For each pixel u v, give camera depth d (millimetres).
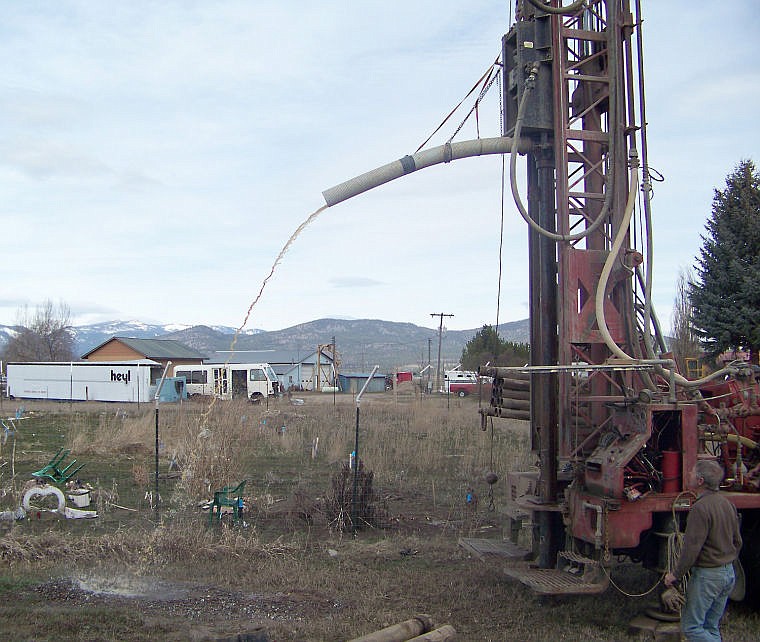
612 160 8281
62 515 11867
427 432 25953
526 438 24562
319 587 8570
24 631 6832
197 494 13297
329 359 80750
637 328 8234
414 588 8570
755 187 31578
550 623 7449
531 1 8164
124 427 21656
